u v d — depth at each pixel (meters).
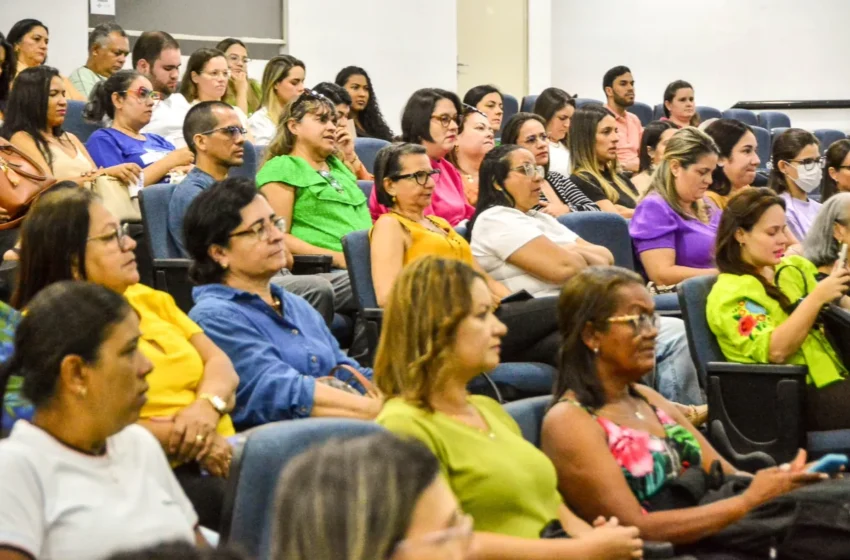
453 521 0.93
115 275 2.22
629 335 2.30
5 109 4.23
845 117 9.48
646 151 5.48
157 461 1.84
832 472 2.26
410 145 3.44
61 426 1.70
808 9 9.41
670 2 9.34
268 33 7.14
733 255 3.11
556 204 4.46
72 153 4.10
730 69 9.42
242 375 2.51
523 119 4.53
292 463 0.95
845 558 2.19
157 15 6.70
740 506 2.19
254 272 2.61
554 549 1.90
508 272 3.43
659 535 2.17
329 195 3.90
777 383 2.92
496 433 2.10
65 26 6.07
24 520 1.59
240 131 3.70
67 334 1.68
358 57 7.37
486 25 8.84
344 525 0.89
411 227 3.38
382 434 0.97
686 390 3.37
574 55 9.36
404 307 2.04
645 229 3.92
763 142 7.04
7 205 3.45
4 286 3.12
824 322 3.07
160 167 4.05
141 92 4.39
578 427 2.23
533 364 3.14
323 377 2.60
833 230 3.29
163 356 2.32
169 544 0.80
